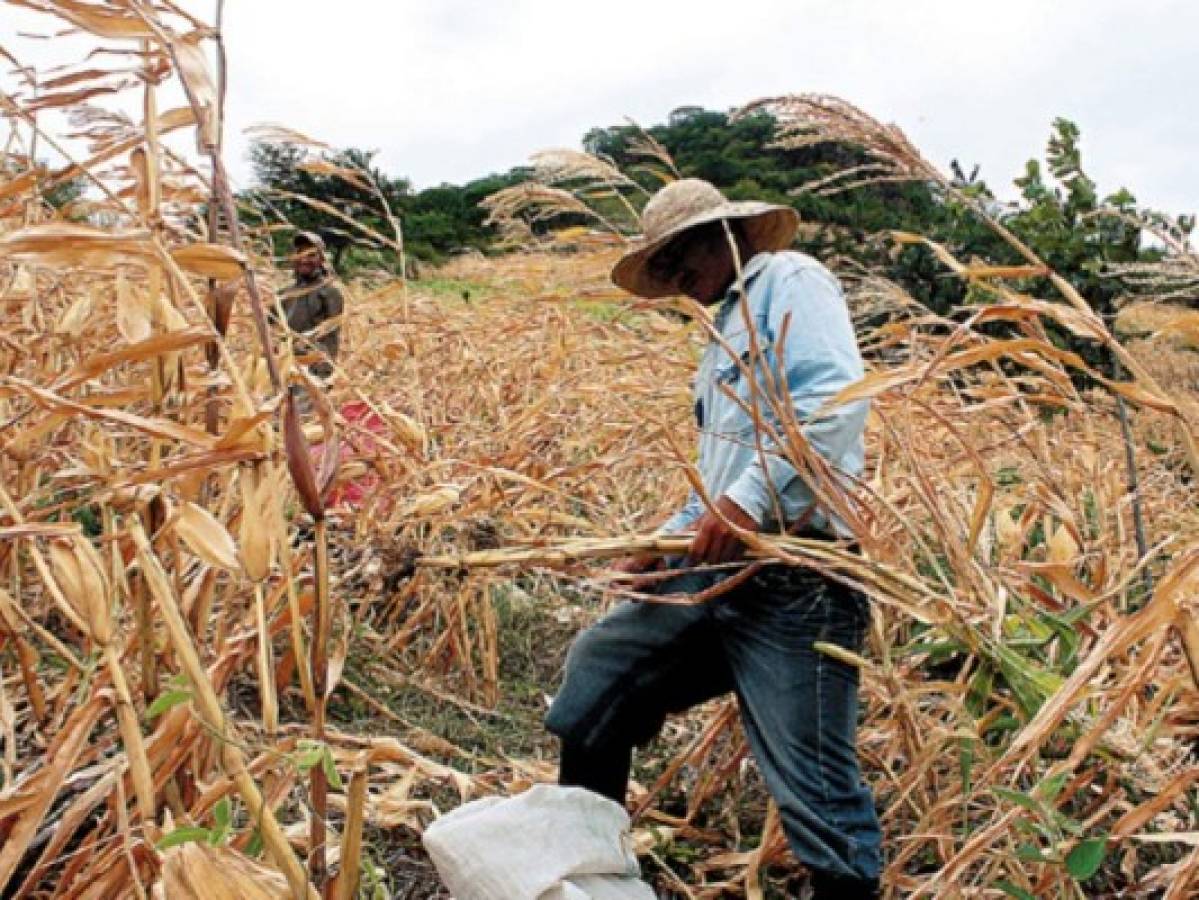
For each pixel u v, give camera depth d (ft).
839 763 8.12
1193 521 13.05
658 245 8.66
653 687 8.86
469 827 7.62
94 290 12.15
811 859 8.02
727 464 8.65
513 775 10.79
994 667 8.24
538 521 12.95
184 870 5.53
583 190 11.76
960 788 9.15
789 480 8.13
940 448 14.37
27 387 6.00
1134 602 11.44
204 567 7.66
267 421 5.97
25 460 8.91
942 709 10.70
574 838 7.70
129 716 5.98
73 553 5.98
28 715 9.76
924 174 7.09
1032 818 7.92
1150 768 7.84
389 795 8.98
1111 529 13.10
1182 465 16.38
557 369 19.77
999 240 17.78
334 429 6.08
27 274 10.55
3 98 6.19
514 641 14.61
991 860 8.36
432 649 13.32
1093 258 15.06
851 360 8.05
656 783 10.53
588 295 12.05
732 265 8.89
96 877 6.63
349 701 12.39
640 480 17.29
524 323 21.47
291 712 12.00
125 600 7.89
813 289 8.22
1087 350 15.80
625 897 7.77
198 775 7.80
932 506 9.11
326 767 5.53
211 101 6.00
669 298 9.30
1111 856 9.39
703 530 8.07
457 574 8.76
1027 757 6.64
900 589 8.09
